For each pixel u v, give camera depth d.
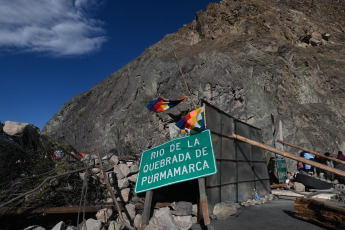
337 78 25.03
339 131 18.45
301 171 9.73
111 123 25.08
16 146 4.78
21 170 4.78
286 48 25.03
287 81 21.16
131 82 27.89
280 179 9.75
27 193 3.75
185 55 26.02
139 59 30.42
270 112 18.30
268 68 21.56
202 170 4.45
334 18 43.47
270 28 31.52
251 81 20.25
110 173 5.42
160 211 4.29
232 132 6.25
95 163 5.72
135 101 25.48
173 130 9.49
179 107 20.58
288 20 36.03
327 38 36.88
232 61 22.34
